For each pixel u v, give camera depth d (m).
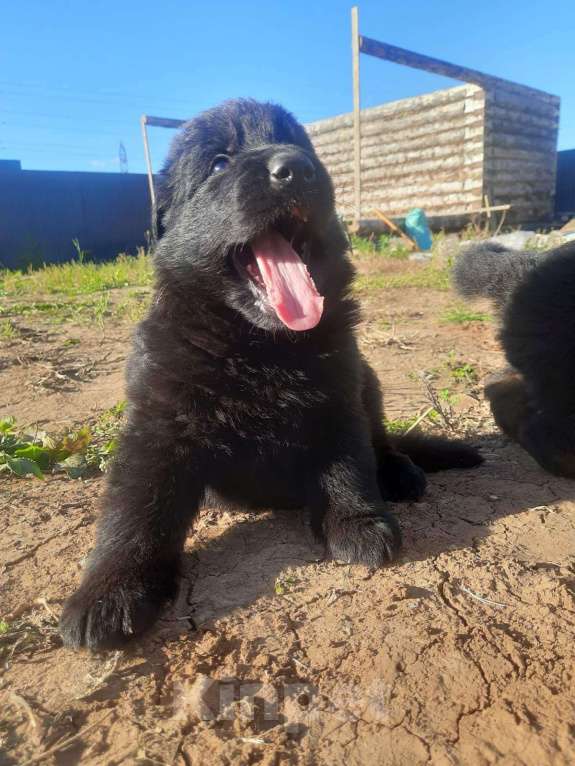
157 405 0.44
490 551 0.44
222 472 0.48
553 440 0.56
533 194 2.81
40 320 1.36
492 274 0.71
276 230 0.51
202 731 0.30
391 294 1.54
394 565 0.43
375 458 0.50
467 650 0.35
